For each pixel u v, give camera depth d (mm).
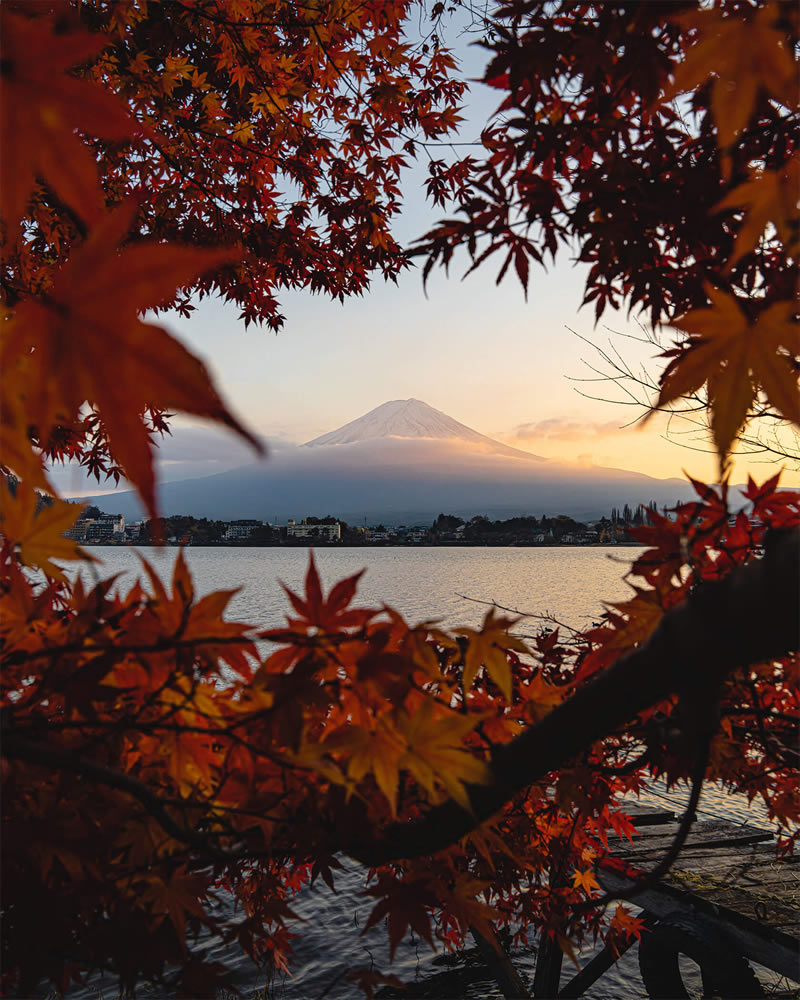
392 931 1675
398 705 1263
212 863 1512
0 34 543
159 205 4742
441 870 1750
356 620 1285
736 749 2215
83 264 543
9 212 579
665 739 1329
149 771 1535
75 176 570
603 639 1746
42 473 741
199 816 1506
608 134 1707
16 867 1342
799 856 5414
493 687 2357
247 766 1431
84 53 557
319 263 5758
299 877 2461
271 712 1268
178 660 1262
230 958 7785
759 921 4359
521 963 8320
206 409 540
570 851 2805
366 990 1586
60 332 549
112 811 1406
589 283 1837
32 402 565
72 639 1288
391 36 4582
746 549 1665
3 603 1330
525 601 44656
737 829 6098
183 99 4883
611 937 3504
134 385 547
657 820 6348
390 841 1479
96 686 1221
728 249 1765
